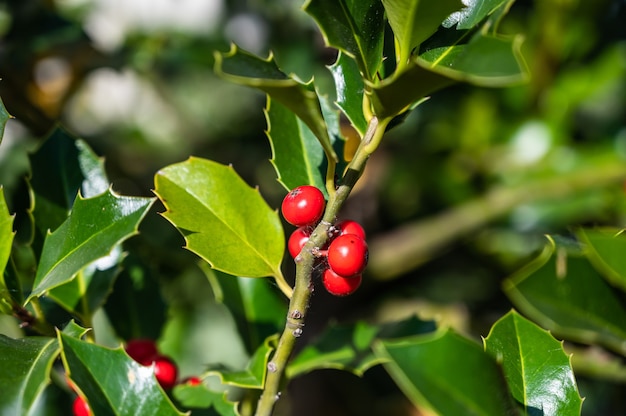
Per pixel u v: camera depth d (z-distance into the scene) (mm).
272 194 582
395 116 286
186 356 537
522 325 293
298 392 540
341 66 304
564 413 285
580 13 552
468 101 583
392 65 304
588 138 594
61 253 294
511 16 559
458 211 576
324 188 317
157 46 571
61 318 336
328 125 326
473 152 593
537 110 583
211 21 590
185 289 546
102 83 635
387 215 606
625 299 305
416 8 260
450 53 285
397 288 591
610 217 534
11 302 305
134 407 277
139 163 606
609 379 388
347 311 565
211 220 306
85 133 564
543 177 568
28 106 457
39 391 264
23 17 462
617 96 583
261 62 279
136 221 291
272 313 363
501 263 563
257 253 307
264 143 597
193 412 326
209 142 617
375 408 542
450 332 265
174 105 626
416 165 596
